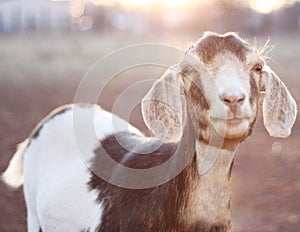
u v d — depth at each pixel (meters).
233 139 4.13
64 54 32.25
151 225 4.39
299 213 8.59
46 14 52.34
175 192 4.33
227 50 4.23
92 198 4.95
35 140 5.97
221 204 4.30
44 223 5.43
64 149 5.65
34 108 16.55
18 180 6.21
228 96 3.99
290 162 11.02
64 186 5.25
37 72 25.52
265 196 9.21
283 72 23.23
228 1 40.41
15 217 8.49
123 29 49.88
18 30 50.41
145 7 47.19
